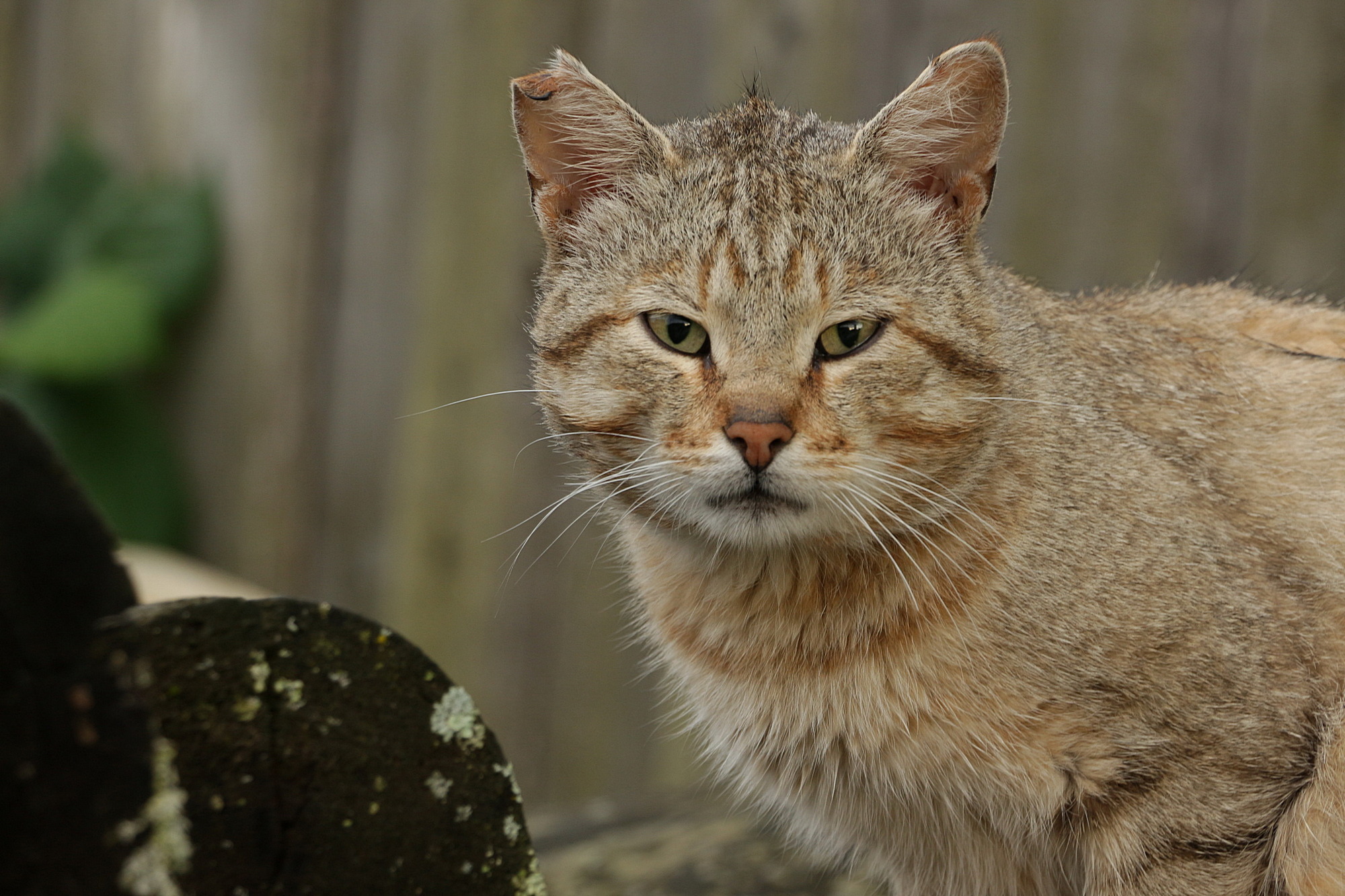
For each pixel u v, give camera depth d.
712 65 9.00
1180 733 4.93
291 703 3.23
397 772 3.38
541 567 9.61
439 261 9.62
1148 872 5.03
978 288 5.29
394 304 9.86
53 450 2.82
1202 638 4.94
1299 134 8.28
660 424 5.06
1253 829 4.94
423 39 9.55
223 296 10.36
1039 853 5.46
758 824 7.45
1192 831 4.95
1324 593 5.25
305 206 10.02
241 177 10.23
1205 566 5.06
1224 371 5.78
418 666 3.41
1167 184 8.50
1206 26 8.35
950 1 8.62
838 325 4.99
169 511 10.52
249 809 3.19
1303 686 5.01
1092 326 5.89
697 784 8.68
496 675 9.75
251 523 10.37
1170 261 8.54
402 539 9.92
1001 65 5.14
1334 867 4.95
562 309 5.44
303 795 3.26
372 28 9.72
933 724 5.18
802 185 5.13
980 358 5.17
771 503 4.96
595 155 5.54
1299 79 8.25
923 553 5.17
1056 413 5.37
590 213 5.56
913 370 5.02
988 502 5.19
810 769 5.63
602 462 5.36
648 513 5.34
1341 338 6.00
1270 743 4.93
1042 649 5.02
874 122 5.23
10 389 10.32
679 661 5.75
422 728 3.42
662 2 9.05
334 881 3.32
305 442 10.20
